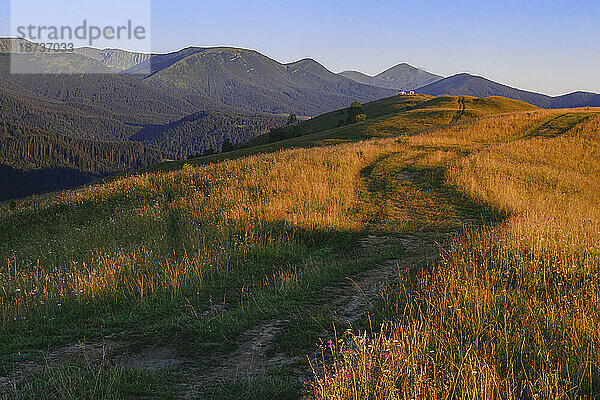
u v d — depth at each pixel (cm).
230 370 588
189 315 812
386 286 880
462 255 940
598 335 532
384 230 1543
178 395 520
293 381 530
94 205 1969
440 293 725
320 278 987
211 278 1034
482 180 2234
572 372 468
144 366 618
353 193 2073
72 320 816
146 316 819
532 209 1742
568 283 745
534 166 2786
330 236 1455
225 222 1476
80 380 530
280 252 1252
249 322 746
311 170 2289
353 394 439
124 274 1019
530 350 523
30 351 675
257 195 1805
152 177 2259
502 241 980
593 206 2091
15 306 860
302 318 741
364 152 3131
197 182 2123
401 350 504
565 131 4247
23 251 1473
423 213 1795
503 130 4609
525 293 723
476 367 471
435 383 449
